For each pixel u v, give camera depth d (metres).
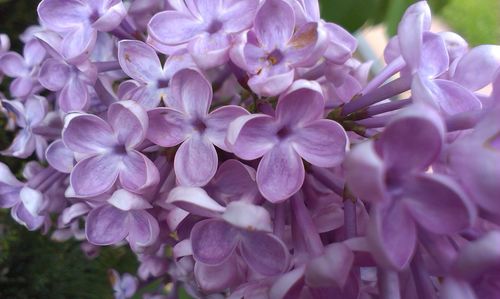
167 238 0.11
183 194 0.09
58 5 0.11
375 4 0.15
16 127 0.17
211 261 0.09
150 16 0.12
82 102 0.11
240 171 0.10
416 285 0.08
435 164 0.08
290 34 0.09
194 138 0.10
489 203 0.07
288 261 0.09
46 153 0.11
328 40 0.09
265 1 0.09
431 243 0.08
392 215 0.07
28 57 0.13
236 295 0.09
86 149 0.10
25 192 0.12
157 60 0.10
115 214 0.10
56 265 0.21
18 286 0.21
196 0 0.10
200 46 0.09
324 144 0.09
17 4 0.19
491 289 0.07
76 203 0.12
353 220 0.09
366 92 0.10
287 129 0.09
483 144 0.07
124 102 0.09
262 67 0.09
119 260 0.21
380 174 0.07
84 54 0.11
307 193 0.10
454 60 0.10
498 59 0.10
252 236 0.09
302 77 0.10
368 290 0.09
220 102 0.13
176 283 0.15
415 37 0.09
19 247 0.20
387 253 0.07
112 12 0.10
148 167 0.10
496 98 0.09
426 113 0.07
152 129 0.10
